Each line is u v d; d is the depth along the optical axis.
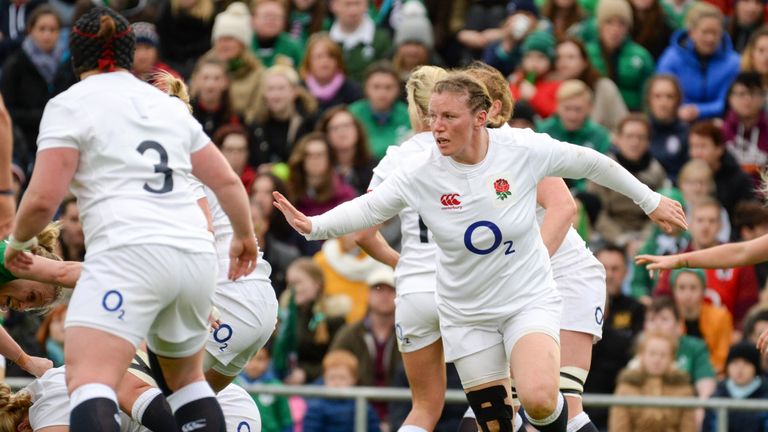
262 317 23.97
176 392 20.42
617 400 34.22
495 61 47.09
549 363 21.77
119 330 18.89
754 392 35.25
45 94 45.00
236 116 43.69
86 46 19.86
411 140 24.62
